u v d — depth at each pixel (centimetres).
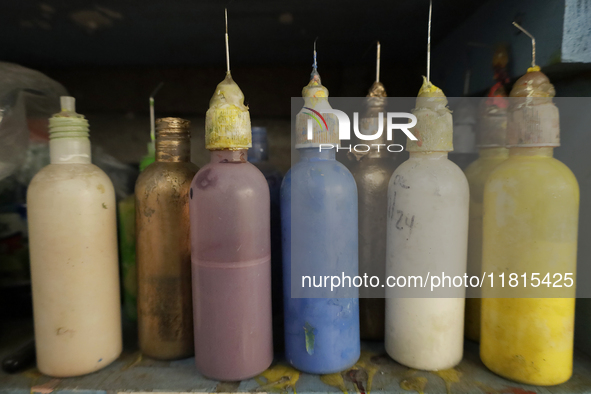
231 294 39
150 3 49
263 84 74
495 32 53
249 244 40
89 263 42
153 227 44
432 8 54
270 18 54
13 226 56
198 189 40
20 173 55
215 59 71
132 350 49
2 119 49
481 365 45
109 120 74
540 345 39
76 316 41
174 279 45
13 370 43
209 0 48
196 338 42
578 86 48
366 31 61
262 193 41
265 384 41
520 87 41
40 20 54
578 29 42
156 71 74
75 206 41
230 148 40
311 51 68
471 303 50
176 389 40
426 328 42
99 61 71
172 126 46
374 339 50
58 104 59
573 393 39
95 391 40
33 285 42
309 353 41
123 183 64
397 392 39
